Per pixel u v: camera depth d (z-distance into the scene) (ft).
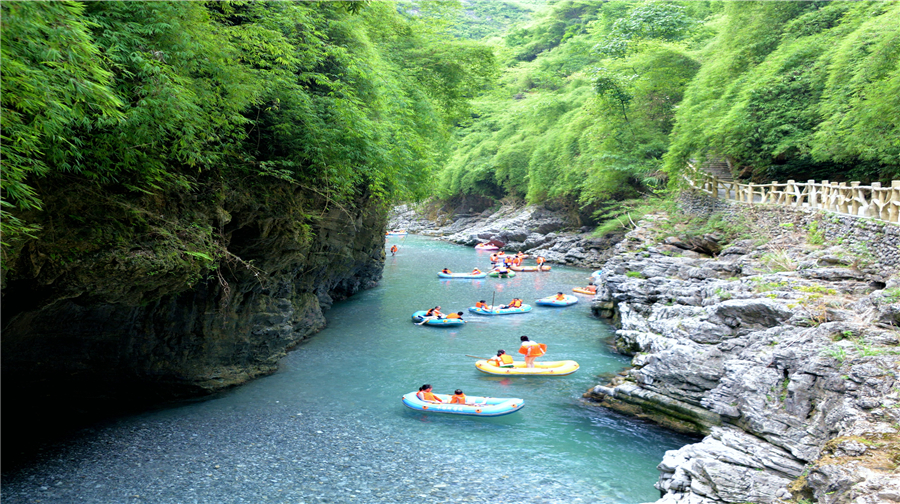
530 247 155.94
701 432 38.50
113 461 34.24
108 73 20.49
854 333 32.53
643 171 117.19
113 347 39.37
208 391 46.47
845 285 42.29
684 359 40.34
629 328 61.72
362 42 58.44
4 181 21.02
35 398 38.09
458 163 202.18
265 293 53.62
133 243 32.42
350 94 47.44
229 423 40.60
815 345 32.55
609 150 124.06
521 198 184.03
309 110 43.06
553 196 157.28
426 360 57.31
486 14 369.30
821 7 80.28
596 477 33.53
